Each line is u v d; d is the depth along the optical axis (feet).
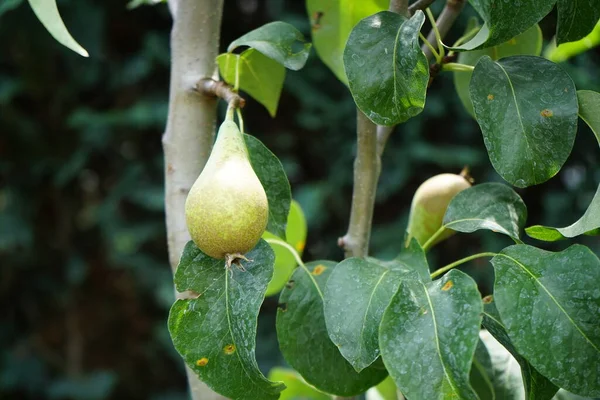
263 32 2.81
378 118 2.53
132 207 7.88
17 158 7.66
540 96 2.53
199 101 2.94
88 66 7.38
